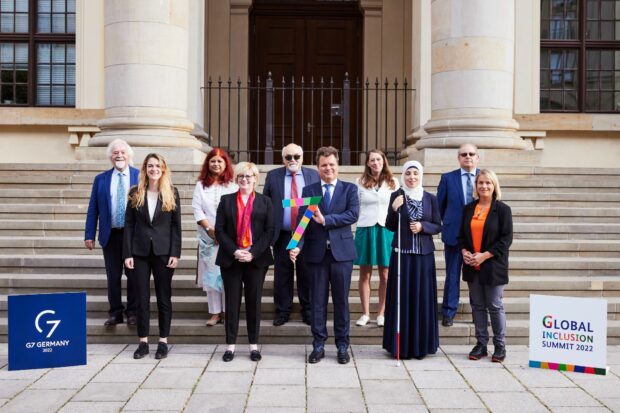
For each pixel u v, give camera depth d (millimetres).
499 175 10141
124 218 6715
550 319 6105
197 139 11930
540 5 13969
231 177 7043
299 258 7129
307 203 6234
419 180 6527
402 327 6359
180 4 10672
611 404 5152
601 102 14188
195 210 6938
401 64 15508
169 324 6523
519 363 6285
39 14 14039
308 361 6281
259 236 6359
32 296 6047
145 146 10359
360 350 6746
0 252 8477
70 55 14047
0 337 6969
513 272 8008
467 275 6418
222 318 7188
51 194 9438
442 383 5664
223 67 15320
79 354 6164
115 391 5418
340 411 4973
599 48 14203
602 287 7672
